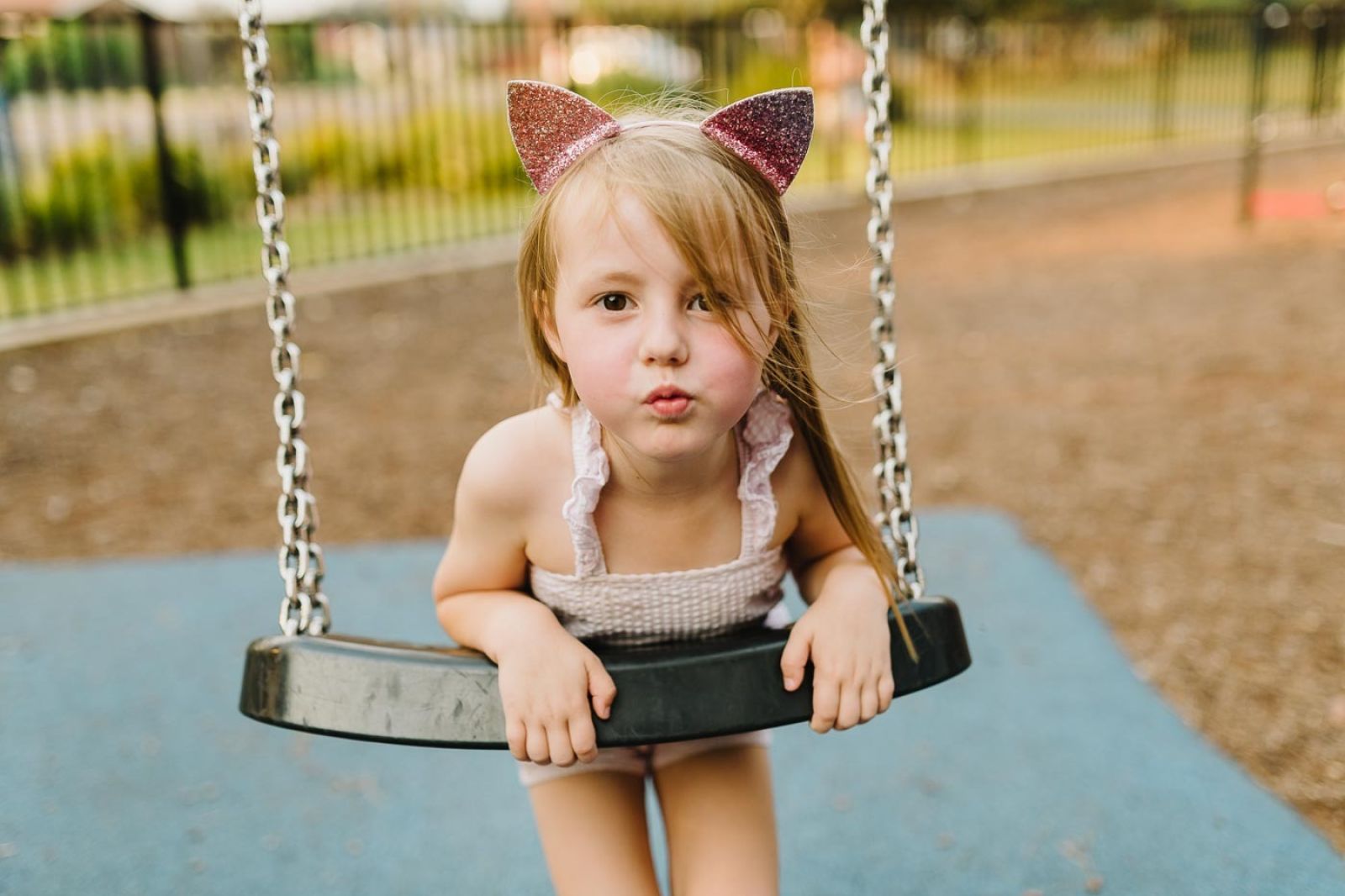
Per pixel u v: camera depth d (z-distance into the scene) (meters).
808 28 12.91
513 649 1.43
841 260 7.91
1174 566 3.61
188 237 8.97
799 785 2.58
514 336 6.73
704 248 1.29
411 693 1.42
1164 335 6.34
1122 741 2.68
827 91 13.55
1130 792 2.50
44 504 4.42
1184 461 4.49
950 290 7.75
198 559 3.86
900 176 12.48
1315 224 9.41
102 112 8.73
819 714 1.42
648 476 1.49
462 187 10.80
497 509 1.55
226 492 4.53
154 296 7.48
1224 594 3.41
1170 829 2.38
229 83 11.22
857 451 4.48
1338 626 3.19
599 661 1.42
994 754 2.66
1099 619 3.26
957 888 2.24
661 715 1.40
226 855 2.41
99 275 7.67
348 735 1.42
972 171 12.78
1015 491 4.26
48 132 8.23
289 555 1.54
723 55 11.59
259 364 6.27
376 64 14.12
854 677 1.43
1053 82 19.59
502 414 5.38
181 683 3.06
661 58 12.41
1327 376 5.44
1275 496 4.12
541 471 1.54
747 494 1.53
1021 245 9.20
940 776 2.59
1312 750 2.65
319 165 10.78
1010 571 3.57
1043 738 2.71
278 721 1.44
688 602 1.57
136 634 3.33
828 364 1.97
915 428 4.99
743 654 1.43
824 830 2.43
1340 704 2.81
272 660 1.46
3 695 3.01
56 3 16.45
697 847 1.63
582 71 11.76
